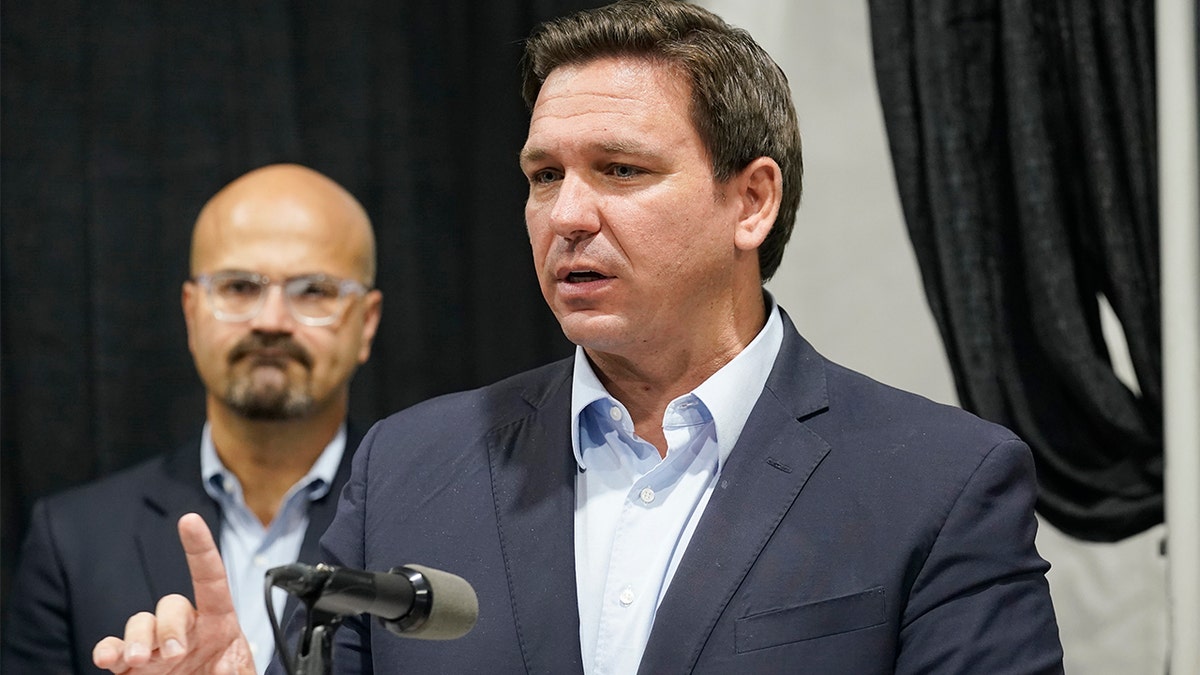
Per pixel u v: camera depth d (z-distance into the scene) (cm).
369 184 575
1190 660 360
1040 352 392
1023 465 265
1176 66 363
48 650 451
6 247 557
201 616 232
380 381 571
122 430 559
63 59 564
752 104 276
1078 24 382
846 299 508
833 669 244
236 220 471
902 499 258
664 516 271
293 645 275
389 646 263
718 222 272
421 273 575
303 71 575
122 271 562
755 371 279
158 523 460
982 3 396
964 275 391
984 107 395
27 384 556
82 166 564
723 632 248
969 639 247
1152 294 378
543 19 556
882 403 277
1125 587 486
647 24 268
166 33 568
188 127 567
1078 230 390
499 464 279
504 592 261
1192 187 361
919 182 400
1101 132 378
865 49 505
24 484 554
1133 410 379
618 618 262
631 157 260
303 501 466
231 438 467
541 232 269
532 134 268
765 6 502
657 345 270
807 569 252
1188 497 361
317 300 471
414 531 274
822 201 508
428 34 579
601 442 280
